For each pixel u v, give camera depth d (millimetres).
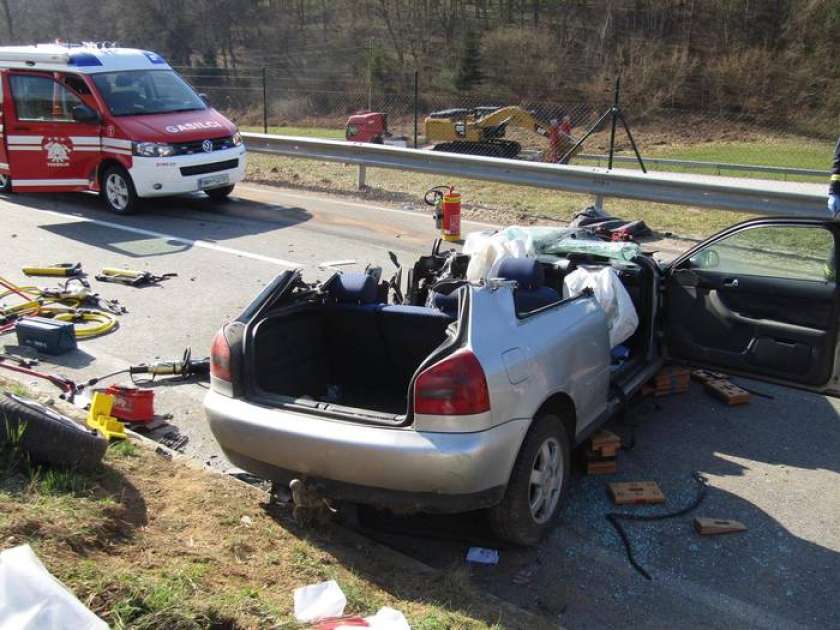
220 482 4176
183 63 51438
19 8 52750
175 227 10891
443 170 12680
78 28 52250
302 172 15664
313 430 3574
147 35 51375
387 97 42531
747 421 5430
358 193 13539
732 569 3807
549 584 3674
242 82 46781
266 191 13883
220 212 11938
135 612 2709
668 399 5797
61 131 11711
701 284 5242
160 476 4141
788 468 4785
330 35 50625
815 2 39219
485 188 13859
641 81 39750
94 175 11750
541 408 3889
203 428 5141
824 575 3768
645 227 10359
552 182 11477
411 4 49344
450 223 10141
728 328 5156
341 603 3119
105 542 3246
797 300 4863
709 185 9859
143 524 3580
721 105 38531
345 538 3836
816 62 38500
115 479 3943
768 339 4992
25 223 11117
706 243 5277
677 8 42938
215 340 3971
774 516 4254
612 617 3457
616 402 4805
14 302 7500
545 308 4121
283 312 4172
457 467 3396
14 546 2908
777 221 4910
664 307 5422
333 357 4520
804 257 4824
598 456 4664
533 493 3881
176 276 8555
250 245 9867
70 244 9914
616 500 4324
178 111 12016
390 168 13320
